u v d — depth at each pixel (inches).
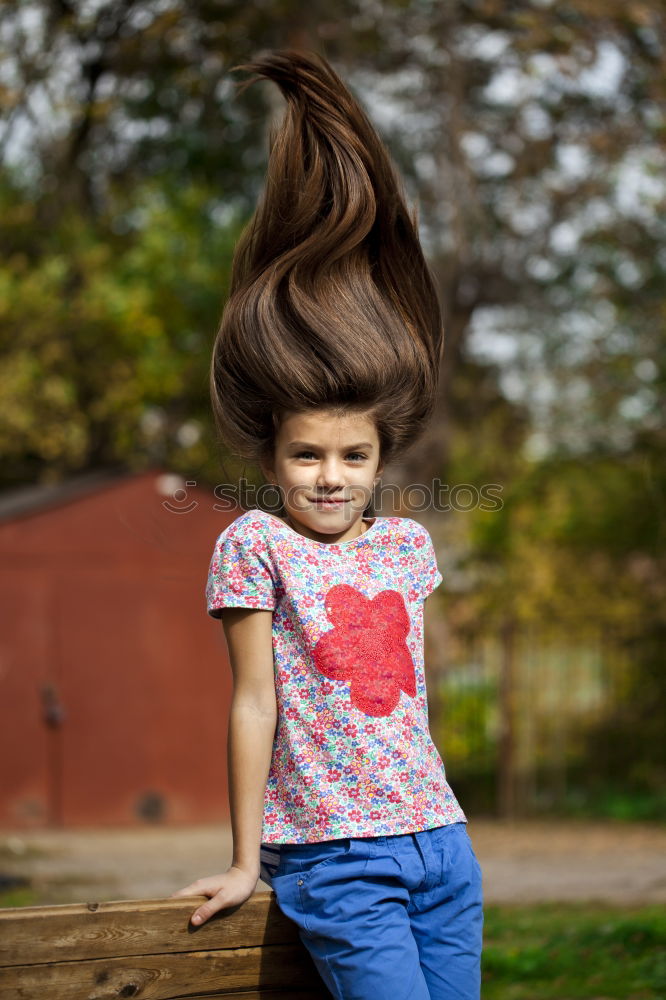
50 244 604.1
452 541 639.8
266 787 87.0
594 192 510.0
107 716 474.0
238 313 92.3
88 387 610.9
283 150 95.5
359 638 87.8
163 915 83.1
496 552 639.8
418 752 87.6
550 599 620.1
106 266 595.2
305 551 89.6
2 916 79.6
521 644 559.2
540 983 192.7
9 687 462.9
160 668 482.3
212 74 565.9
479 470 633.0
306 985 86.9
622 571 627.5
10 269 576.1
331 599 88.4
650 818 478.6
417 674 91.1
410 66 532.4
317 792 84.5
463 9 504.7
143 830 457.4
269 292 91.4
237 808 84.9
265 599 87.5
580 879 324.8
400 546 93.5
